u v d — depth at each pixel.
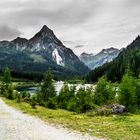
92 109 44.03
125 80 53.81
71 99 58.53
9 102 68.44
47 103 56.81
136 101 53.16
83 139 19.41
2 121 29.83
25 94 83.50
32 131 22.91
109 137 20.45
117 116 35.59
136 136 20.98
